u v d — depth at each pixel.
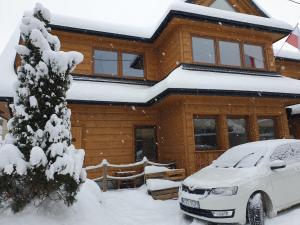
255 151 6.75
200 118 10.78
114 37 12.45
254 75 12.30
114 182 10.68
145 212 7.03
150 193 8.39
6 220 4.98
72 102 10.03
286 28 12.66
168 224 6.19
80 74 11.76
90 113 11.13
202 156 10.08
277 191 6.01
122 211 7.10
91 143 10.91
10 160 5.02
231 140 11.16
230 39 12.53
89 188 7.26
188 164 9.78
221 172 6.30
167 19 11.30
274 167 6.04
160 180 8.59
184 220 6.38
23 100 5.82
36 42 5.87
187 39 11.58
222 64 12.12
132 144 11.59
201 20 11.41
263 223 5.48
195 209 5.88
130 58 13.18
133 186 10.91
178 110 10.62
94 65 12.33
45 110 5.71
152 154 12.05
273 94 10.58
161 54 13.34
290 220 5.77
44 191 5.35
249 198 5.62
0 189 5.04
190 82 9.44
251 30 12.49
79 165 5.55
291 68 17.50
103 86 11.39
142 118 12.01
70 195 5.43
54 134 5.49
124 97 10.92
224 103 10.99
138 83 12.77
